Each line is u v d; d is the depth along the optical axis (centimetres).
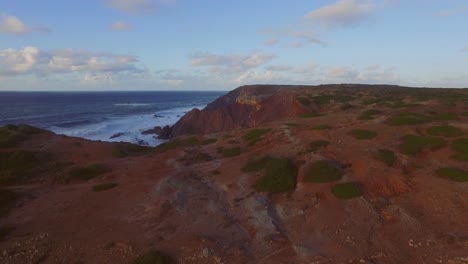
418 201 1357
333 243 1159
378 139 1912
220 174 1798
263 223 1305
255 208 1410
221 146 2347
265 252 1138
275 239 1202
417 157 1689
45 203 1638
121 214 1474
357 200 1392
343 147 1839
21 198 1700
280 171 1641
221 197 1559
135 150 2642
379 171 1562
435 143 1762
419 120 2188
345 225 1259
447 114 2461
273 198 1498
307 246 1150
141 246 1207
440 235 1138
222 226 1318
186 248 1175
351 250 1108
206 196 1567
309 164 1672
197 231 1289
